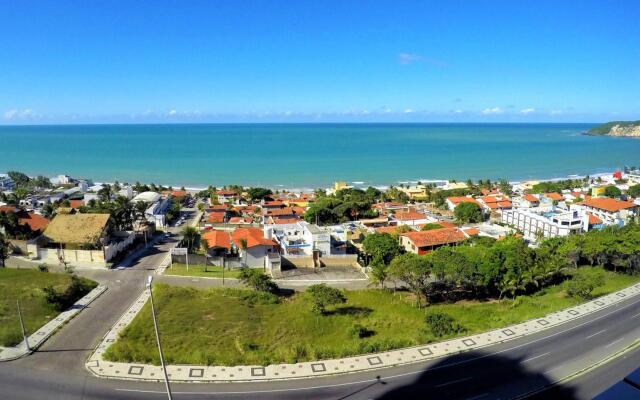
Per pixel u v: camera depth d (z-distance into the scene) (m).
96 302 64.88
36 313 58.62
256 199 170.88
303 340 55.41
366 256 96.00
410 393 42.59
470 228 116.44
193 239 101.50
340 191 177.25
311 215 132.00
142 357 47.69
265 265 89.44
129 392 41.78
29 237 91.94
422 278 71.44
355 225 128.12
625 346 52.56
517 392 42.91
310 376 45.62
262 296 68.88
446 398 41.72
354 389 43.31
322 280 82.75
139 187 178.00
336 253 97.81
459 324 60.09
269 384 43.91
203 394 41.88
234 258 89.81
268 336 55.75
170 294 67.69
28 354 48.31
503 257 73.06
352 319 62.69
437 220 134.50
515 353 51.12
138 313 60.66
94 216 93.31
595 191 173.00
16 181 195.38
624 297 69.25
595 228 110.38
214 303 65.44
